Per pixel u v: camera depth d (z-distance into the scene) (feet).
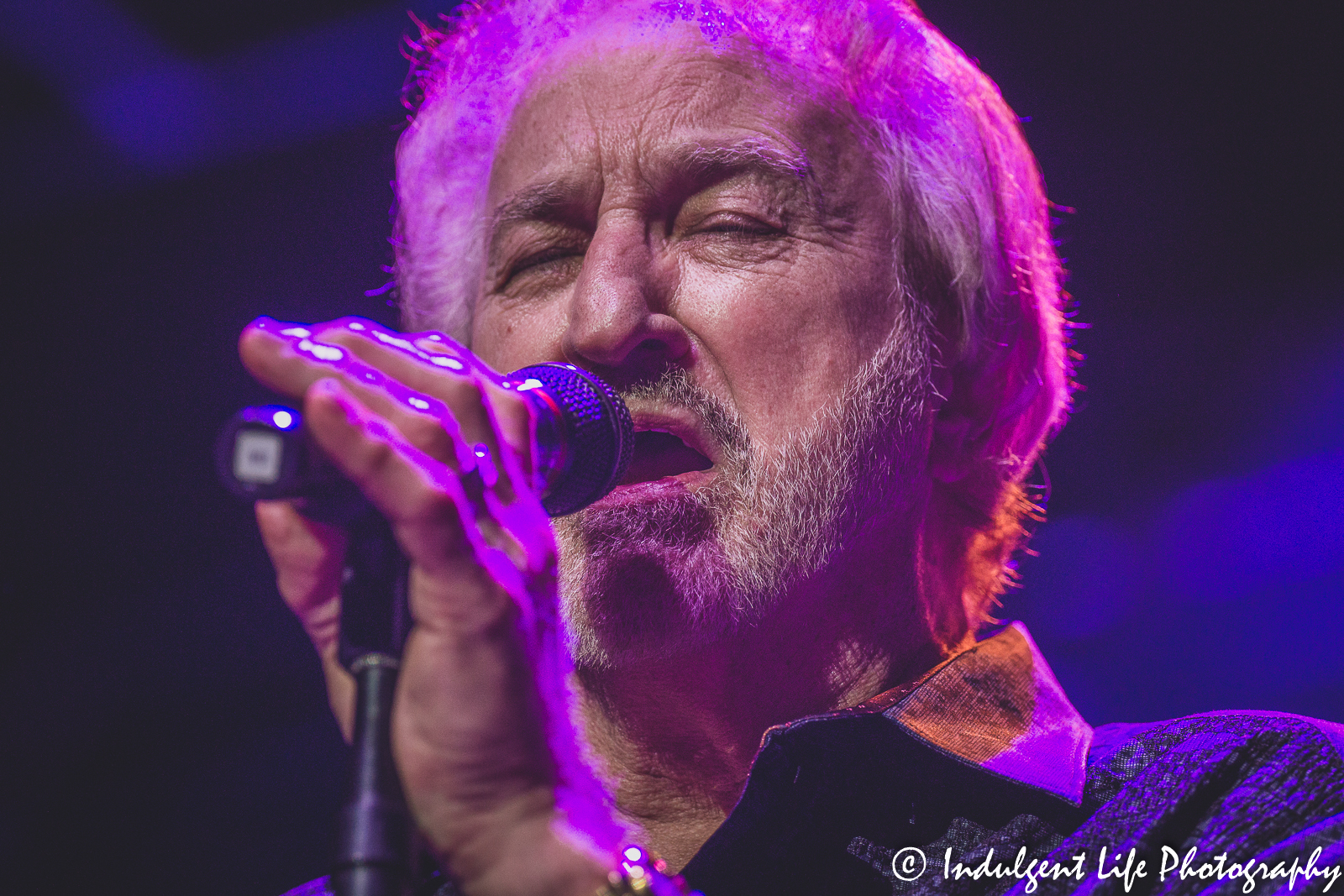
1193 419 43.70
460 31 21.09
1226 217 40.81
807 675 15.78
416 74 22.68
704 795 15.88
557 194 16.42
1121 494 44.93
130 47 41.81
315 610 10.82
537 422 11.43
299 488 9.22
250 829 46.26
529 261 16.76
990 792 13.92
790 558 15.03
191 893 45.62
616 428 12.43
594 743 15.92
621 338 14.85
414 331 20.89
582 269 15.67
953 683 14.82
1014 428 19.10
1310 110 38.86
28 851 46.24
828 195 16.40
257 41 41.70
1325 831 12.18
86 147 43.60
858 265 16.30
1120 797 13.69
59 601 47.83
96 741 47.32
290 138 42.78
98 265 45.24
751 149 16.05
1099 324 43.32
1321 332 41.63
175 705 47.39
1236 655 44.04
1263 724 13.99
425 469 9.10
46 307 45.96
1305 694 43.57
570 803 9.91
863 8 17.67
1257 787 13.25
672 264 15.75
